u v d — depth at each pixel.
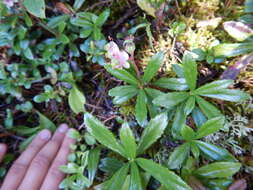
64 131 0.24
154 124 0.18
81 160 0.21
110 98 0.25
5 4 0.21
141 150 0.18
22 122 0.26
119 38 0.26
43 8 0.19
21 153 0.24
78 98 0.24
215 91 0.19
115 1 0.26
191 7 0.24
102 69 0.26
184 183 0.16
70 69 0.26
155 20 0.24
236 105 0.21
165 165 0.19
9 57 0.26
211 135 0.20
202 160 0.20
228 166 0.17
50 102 0.26
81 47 0.24
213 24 0.23
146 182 0.18
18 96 0.25
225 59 0.22
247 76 0.21
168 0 0.23
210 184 0.18
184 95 0.19
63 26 0.24
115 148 0.18
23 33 0.23
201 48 0.23
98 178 0.22
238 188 0.18
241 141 0.20
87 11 0.26
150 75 0.20
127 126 0.18
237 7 0.23
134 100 0.23
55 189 0.21
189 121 0.21
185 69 0.19
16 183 0.21
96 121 0.19
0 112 0.26
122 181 0.17
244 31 0.20
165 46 0.24
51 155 0.22
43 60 0.25
